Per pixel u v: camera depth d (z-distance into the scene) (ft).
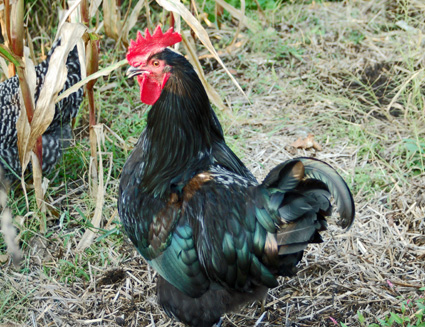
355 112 9.78
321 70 10.32
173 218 7.45
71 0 8.59
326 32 11.28
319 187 7.20
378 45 10.77
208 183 7.45
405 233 8.59
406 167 9.16
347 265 8.37
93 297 8.25
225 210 7.38
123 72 10.46
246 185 7.45
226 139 9.43
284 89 10.04
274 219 7.27
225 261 7.38
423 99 9.65
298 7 12.14
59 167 9.29
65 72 8.15
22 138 8.33
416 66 10.17
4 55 8.09
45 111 8.18
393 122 9.57
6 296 8.21
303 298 8.18
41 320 8.09
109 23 9.69
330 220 8.71
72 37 8.12
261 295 7.63
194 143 7.52
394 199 8.87
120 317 8.11
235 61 10.68
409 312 7.98
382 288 8.19
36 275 8.40
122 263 8.49
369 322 7.95
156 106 7.50
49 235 8.68
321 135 9.55
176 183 7.53
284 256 7.36
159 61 7.40
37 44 11.24
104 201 8.96
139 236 7.61
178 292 7.63
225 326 8.05
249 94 10.06
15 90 8.84
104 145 8.93
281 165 7.24
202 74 8.80
